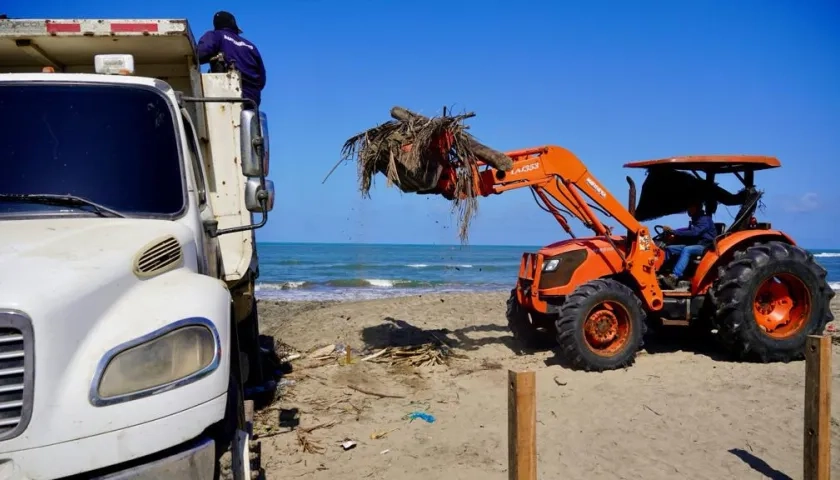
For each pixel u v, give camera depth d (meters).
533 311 8.84
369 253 69.69
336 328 11.36
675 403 6.39
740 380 7.12
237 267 6.02
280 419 6.28
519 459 2.94
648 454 5.20
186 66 6.05
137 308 3.03
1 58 5.63
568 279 8.05
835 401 6.17
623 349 7.70
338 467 5.11
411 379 7.69
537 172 7.88
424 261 51.16
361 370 8.05
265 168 4.38
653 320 8.62
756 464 4.95
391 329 11.04
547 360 8.32
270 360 8.45
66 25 5.13
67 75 4.19
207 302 3.21
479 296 17.28
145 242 3.43
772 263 7.79
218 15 7.57
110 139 4.00
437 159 7.36
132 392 2.80
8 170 3.76
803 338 7.91
